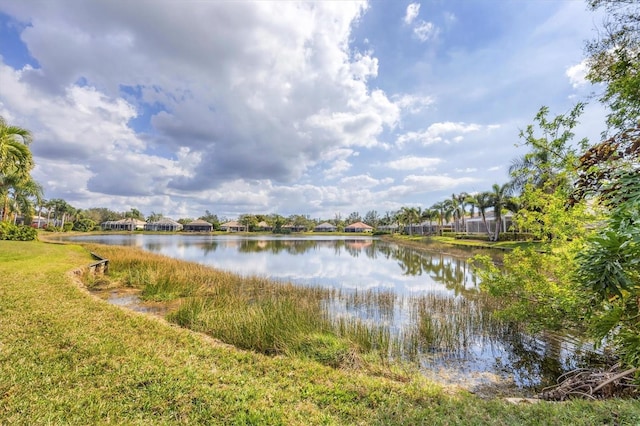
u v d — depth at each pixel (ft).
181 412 9.99
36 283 26.91
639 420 8.94
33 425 8.80
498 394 15.48
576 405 10.62
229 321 21.83
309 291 36.37
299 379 13.19
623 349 10.46
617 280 8.02
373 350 19.77
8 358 12.61
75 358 13.07
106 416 9.51
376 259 83.35
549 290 19.39
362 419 10.21
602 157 8.79
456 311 29.40
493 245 90.33
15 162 57.72
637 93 14.78
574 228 18.92
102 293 34.32
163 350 14.89
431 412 10.51
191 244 134.41
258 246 128.26
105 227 255.91
